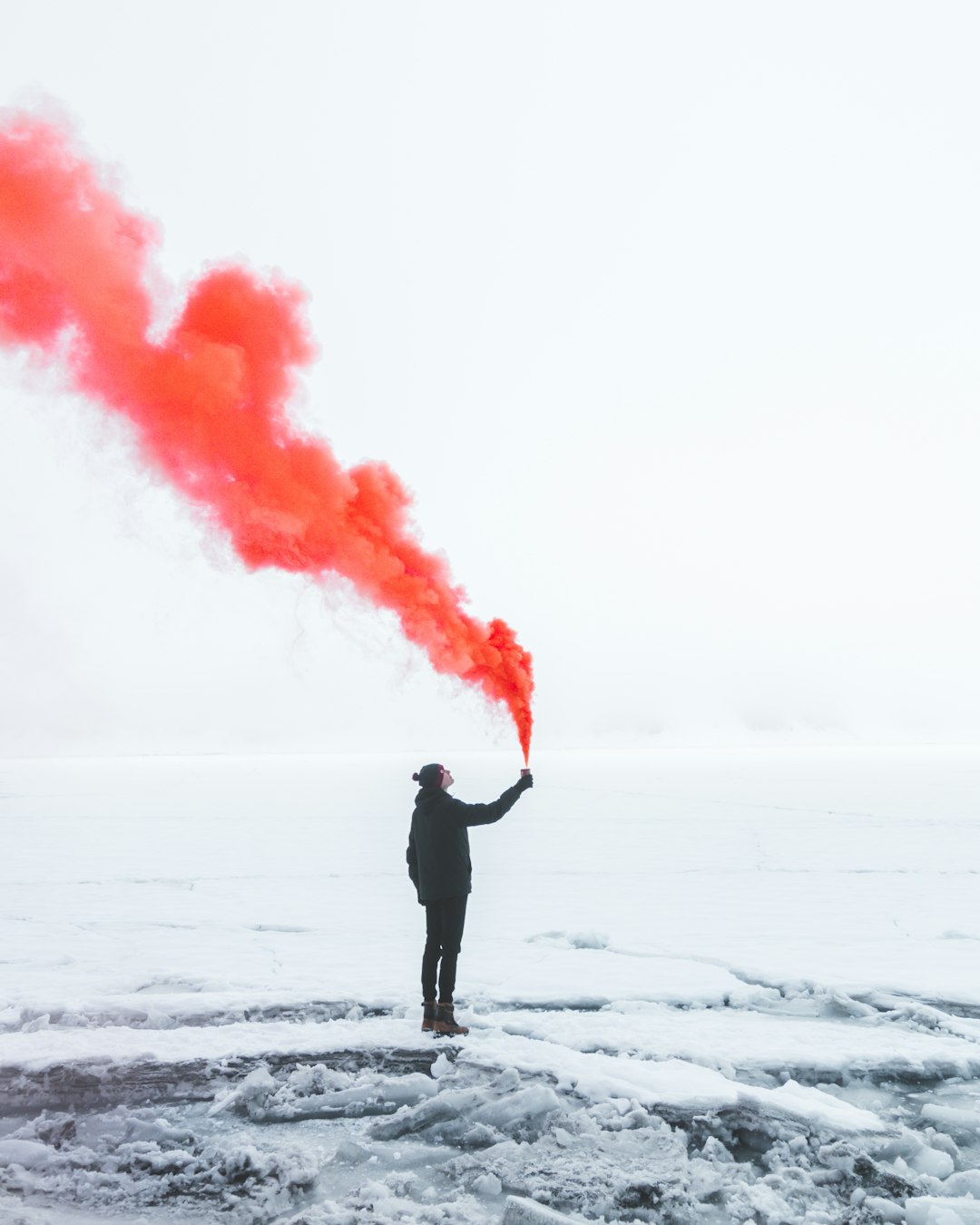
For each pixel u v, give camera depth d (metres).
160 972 7.06
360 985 6.60
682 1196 3.45
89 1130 4.12
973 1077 4.82
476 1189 3.57
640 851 15.52
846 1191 3.54
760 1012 6.02
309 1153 3.82
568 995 6.29
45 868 14.10
